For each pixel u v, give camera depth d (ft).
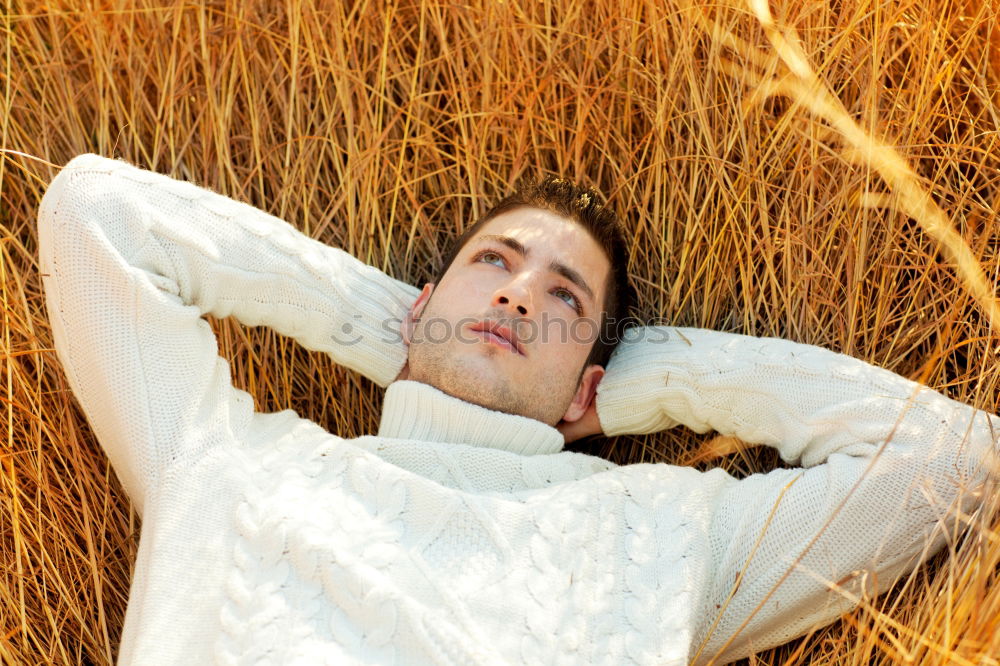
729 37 5.54
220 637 3.50
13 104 5.78
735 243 5.61
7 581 4.67
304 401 5.91
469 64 6.07
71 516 4.97
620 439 5.70
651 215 5.90
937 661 3.59
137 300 3.96
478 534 3.84
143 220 4.10
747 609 4.11
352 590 3.53
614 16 5.85
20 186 5.73
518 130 5.96
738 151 5.66
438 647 3.45
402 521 3.85
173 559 3.68
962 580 3.80
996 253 5.09
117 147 5.95
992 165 5.35
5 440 4.96
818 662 4.40
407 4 6.24
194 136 6.06
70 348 3.99
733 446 5.20
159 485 3.82
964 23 5.41
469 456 4.30
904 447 4.10
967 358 4.97
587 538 3.94
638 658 3.70
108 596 4.91
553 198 4.98
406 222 6.11
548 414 4.72
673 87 5.77
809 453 4.47
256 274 4.43
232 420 4.10
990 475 4.00
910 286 5.31
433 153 6.12
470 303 4.61
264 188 6.09
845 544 4.08
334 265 4.80
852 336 5.30
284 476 3.89
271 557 3.62
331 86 6.15
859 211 5.33
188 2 5.90
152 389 3.92
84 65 6.09
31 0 5.92
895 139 5.33
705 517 4.15
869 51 5.36
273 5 6.13
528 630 3.63
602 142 5.97
